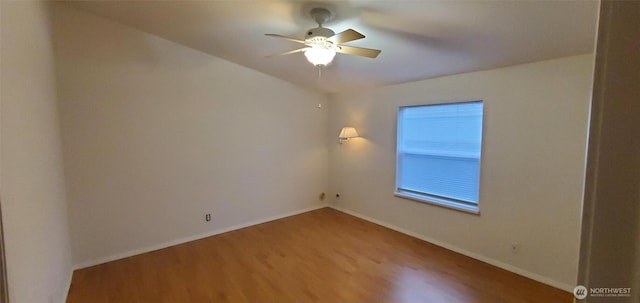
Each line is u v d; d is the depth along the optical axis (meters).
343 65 3.72
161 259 3.37
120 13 2.96
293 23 2.75
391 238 4.02
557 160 2.74
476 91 3.30
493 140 3.18
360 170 4.85
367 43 2.90
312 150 5.23
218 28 3.07
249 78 4.34
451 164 3.66
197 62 3.84
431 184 3.90
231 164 4.25
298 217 4.92
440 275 3.01
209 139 4.01
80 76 3.05
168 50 3.60
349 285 2.83
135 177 3.46
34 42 2.03
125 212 3.41
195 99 3.85
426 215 3.92
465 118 3.48
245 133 4.36
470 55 2.88
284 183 4.89
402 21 2.40
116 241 3.37
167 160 3.68
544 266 2.86
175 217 3.79
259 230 4.32
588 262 0.37
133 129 3.42
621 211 0.34
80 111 3.07
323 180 5.46
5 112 1.40
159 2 2.65
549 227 2.82
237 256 3.46
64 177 2.96
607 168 0.35
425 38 2.65
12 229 1.39
